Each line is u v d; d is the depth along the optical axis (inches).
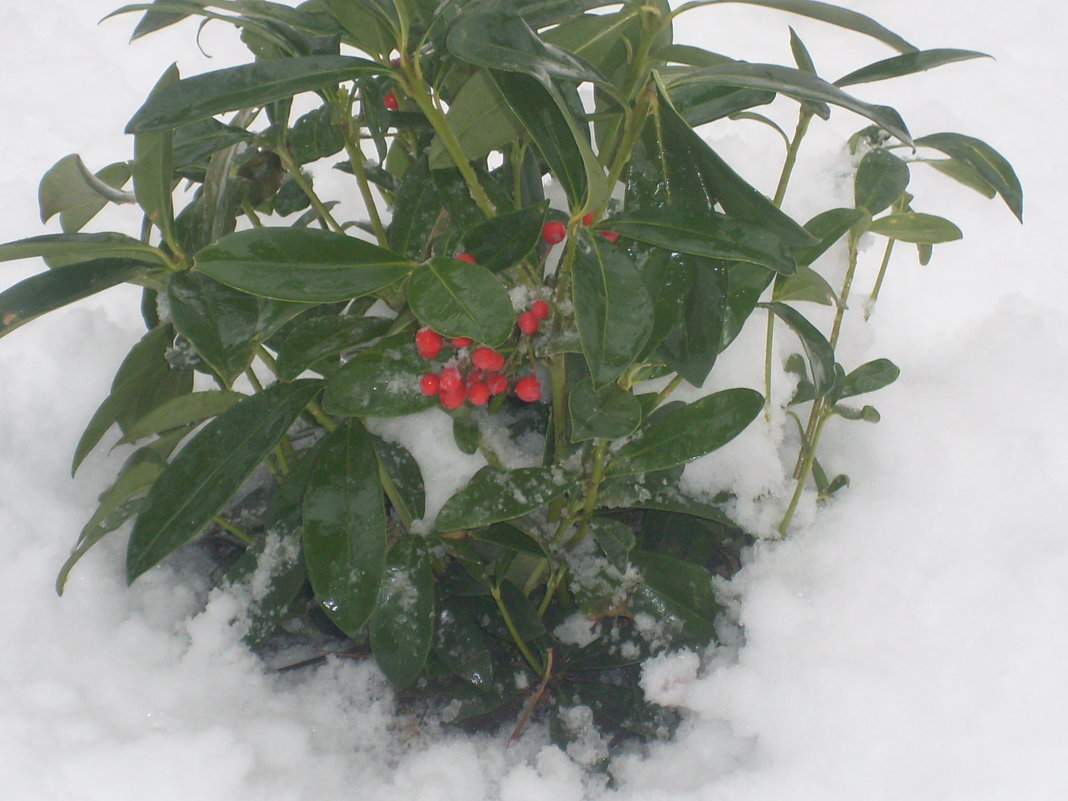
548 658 27.8
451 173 25.4
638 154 23.5
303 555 27.4
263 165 27.5
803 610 27.5
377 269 22.3
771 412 28.8
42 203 26.8
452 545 26.5
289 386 25.5
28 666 27.1
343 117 26.5
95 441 26.6
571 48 24.6
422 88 23.1
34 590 28.3
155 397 29.0
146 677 27.3
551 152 22.6
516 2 23.1
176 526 24.3
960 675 26.8
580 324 21.8
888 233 27.3
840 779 25.8
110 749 25.8
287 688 28.3
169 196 24.4
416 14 23.9
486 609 28.5
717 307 23.7
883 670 26.8
